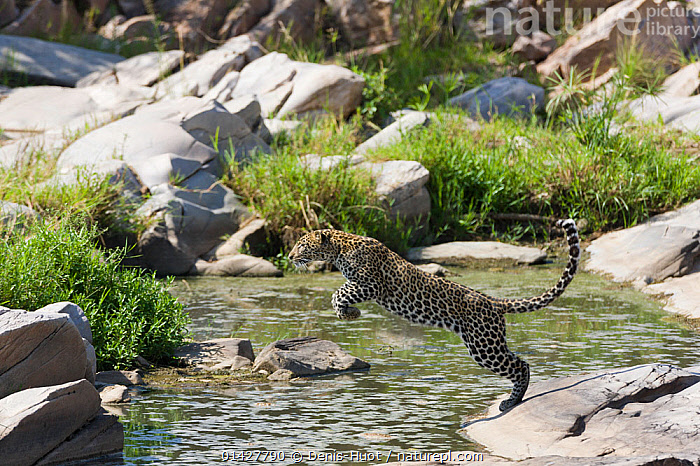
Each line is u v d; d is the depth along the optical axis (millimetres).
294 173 17250
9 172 15547
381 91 23141
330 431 7129
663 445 6121
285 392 8414
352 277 7621
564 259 17109
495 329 7230
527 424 6805
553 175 18375
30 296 8891
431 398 8164
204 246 16297
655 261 14648
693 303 12469
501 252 16859
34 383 6906
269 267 15883
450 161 18656
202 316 12031
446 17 28453
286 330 11211
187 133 18219
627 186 17734
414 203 17672
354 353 10078
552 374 8820
